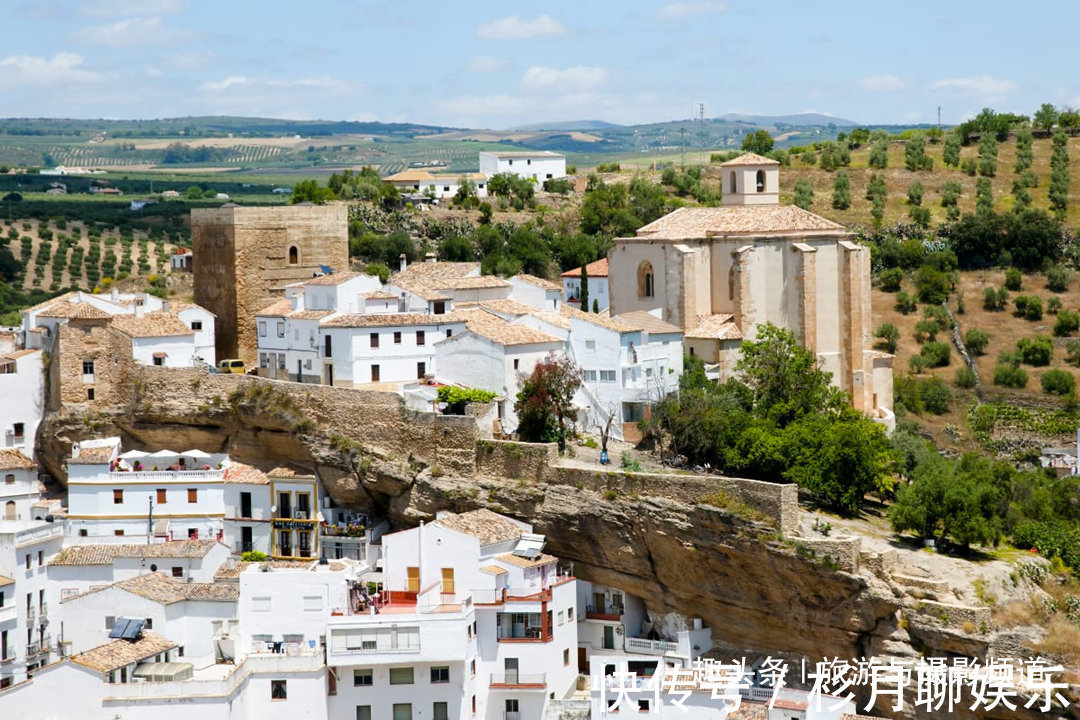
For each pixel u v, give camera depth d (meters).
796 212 164.75
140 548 136.25
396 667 121.56
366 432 142.25
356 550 139.00
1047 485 155.75
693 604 129.75
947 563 126.19
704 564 127.00
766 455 135.75
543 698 124.75
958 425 199.75
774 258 159.12
